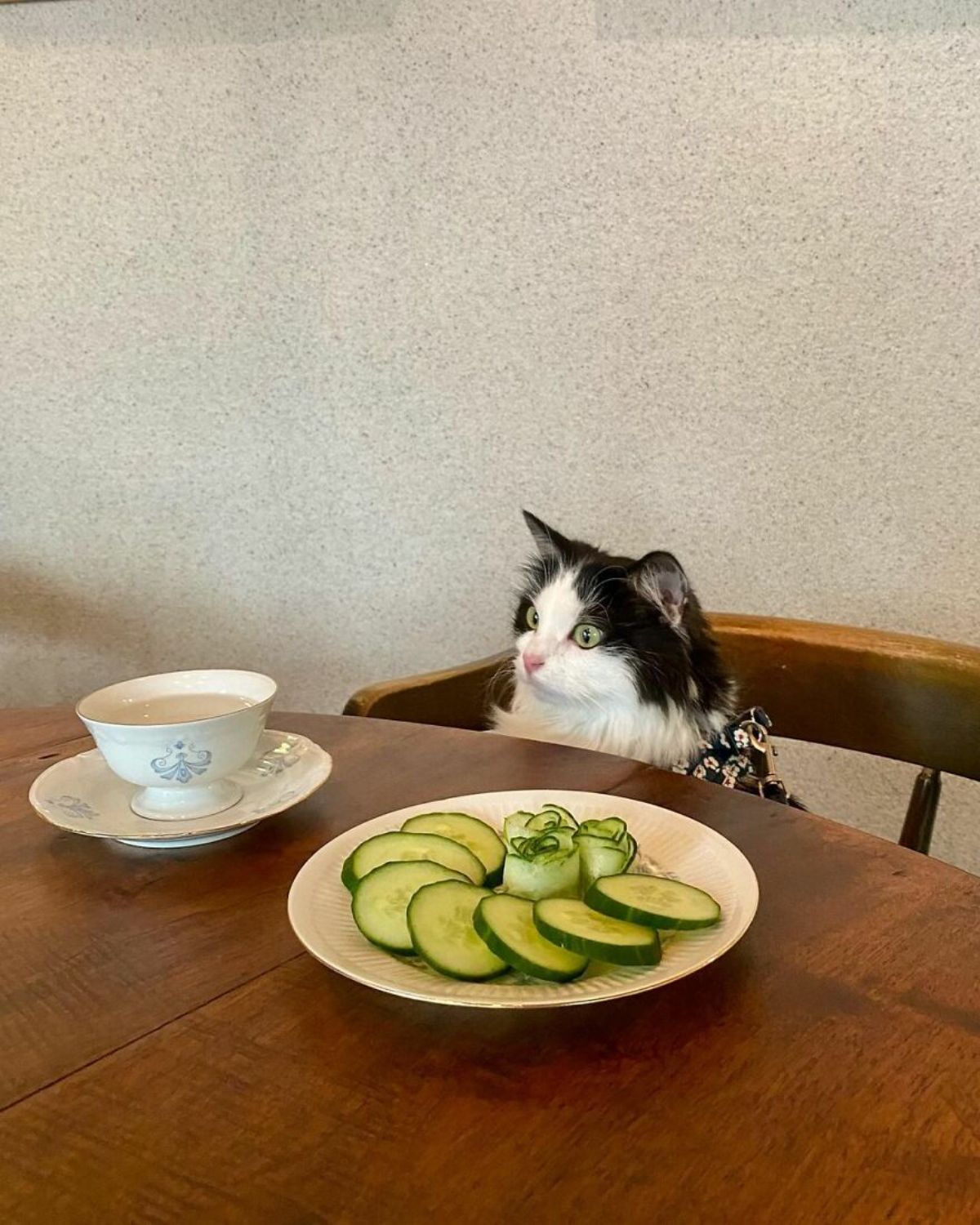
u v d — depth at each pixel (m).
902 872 0.65
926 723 1.00
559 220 1.61
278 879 0.66
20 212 1.78
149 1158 0.41
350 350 1.74
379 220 1.68
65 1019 0.51
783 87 1.47
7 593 1.94
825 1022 0.49
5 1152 0.42
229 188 1.71
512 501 1.74
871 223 1.47
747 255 1.54
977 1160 0.40
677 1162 0.40
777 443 1.59
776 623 1.12
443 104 1.61
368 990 0.53
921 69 1.41
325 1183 0.40
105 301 1.79
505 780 0.81
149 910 0.62
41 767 0.87
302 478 1.81
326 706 1.91
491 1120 0.43
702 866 0.62
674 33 1.49
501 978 0.50
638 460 1.66
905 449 1.53
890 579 1.58
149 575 1.91
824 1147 0.41
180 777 0.70
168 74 1.69
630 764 0.84
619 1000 0.51
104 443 1.86
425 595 1.82
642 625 1.16
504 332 1.67
